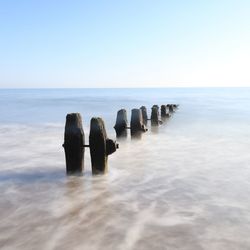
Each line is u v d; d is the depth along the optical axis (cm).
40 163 955
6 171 859
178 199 637
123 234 486
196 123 2017
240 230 496
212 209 583
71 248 445
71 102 5222
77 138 743
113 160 976
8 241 466
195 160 981
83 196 650
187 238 472
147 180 767
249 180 766
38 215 558
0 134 1616
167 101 5409
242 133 1584
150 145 1227
